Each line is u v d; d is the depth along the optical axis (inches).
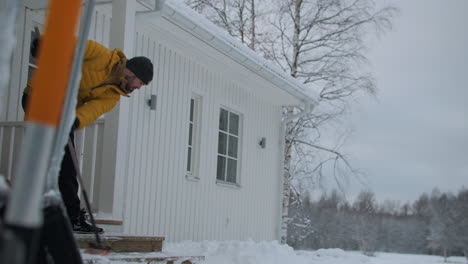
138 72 125.0
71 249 67.9
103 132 194.2
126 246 156.9
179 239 311.7
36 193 41.5
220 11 600.7
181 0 256.5
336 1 582.2
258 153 399.5
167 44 301.3
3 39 41.8
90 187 197.3
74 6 41.0
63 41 40.8
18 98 216.1
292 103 419.2
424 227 1863.9
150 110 290.2
